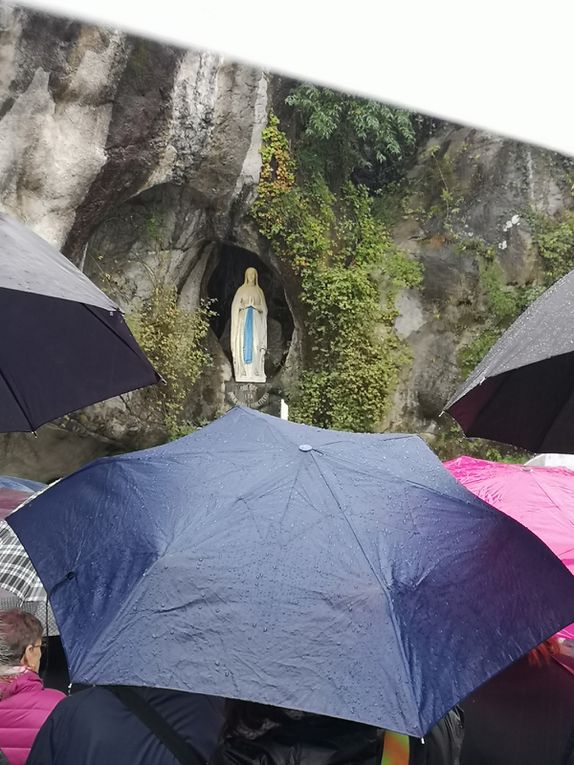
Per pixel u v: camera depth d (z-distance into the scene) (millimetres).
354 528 1685
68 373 2869
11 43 7574
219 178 10227
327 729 1494
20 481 3549
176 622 1494
